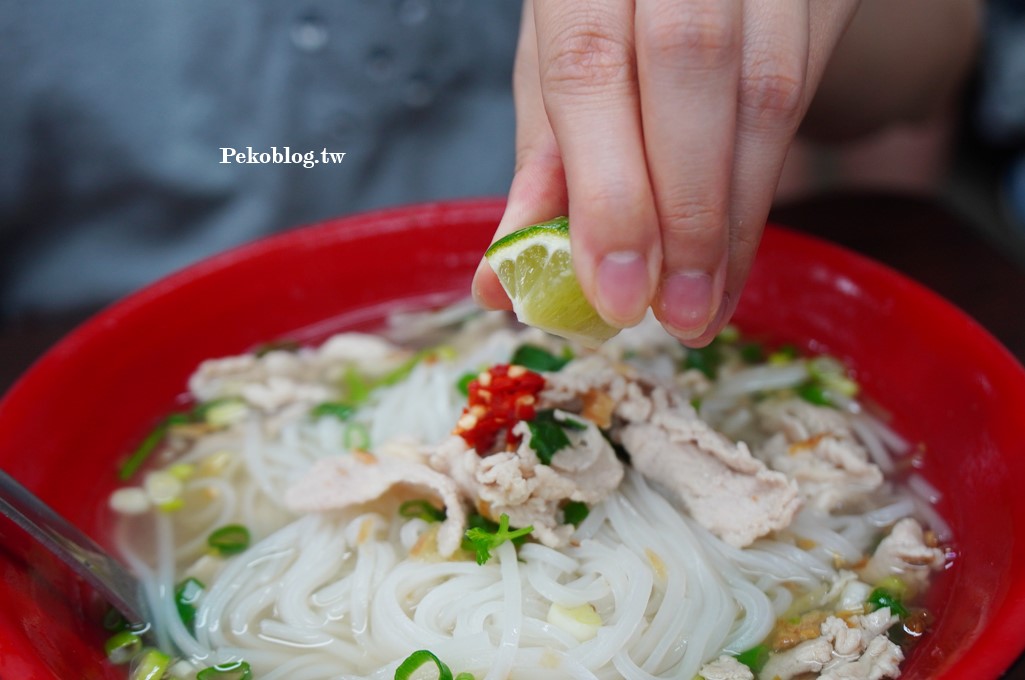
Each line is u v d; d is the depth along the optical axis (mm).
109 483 326
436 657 263
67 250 493
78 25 446
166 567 302
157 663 272
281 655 281
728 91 226
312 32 471
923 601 277
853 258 344
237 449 339
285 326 381
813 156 584
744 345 363
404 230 383
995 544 271
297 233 377
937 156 639
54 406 315
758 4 236
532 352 335
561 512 297
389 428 338
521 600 280
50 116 456
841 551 294
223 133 478
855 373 344
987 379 299
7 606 251
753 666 268
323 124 489
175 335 356
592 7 232
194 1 452
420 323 385
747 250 253
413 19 482
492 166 519
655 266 230
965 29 477
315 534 306
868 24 444
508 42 502
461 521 287
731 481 299
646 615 281
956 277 379
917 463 315
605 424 306
